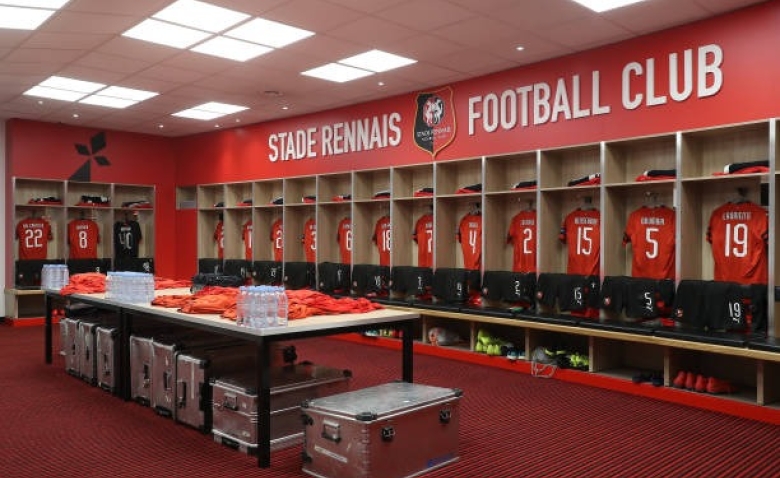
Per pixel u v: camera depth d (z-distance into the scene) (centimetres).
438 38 573
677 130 538
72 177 1003
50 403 482
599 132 594
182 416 422
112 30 555
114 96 812
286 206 917
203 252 1091
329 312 400
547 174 624
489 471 339
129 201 1089
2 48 607
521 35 563
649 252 562
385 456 312
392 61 646
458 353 670
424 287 727
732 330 481
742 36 496
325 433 322
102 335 521
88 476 332
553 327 564
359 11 507
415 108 770
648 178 543
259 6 497
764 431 419
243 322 360
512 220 676
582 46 593
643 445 388
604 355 568
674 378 507
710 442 394
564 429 421
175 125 1016
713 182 536
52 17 521
